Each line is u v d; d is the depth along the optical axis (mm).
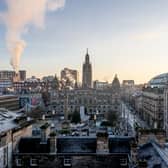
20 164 58031
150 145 56844
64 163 58031
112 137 61562
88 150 58719
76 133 111125
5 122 63969
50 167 57938
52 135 58750
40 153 58406
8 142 56312
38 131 87312
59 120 185500
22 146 60188
